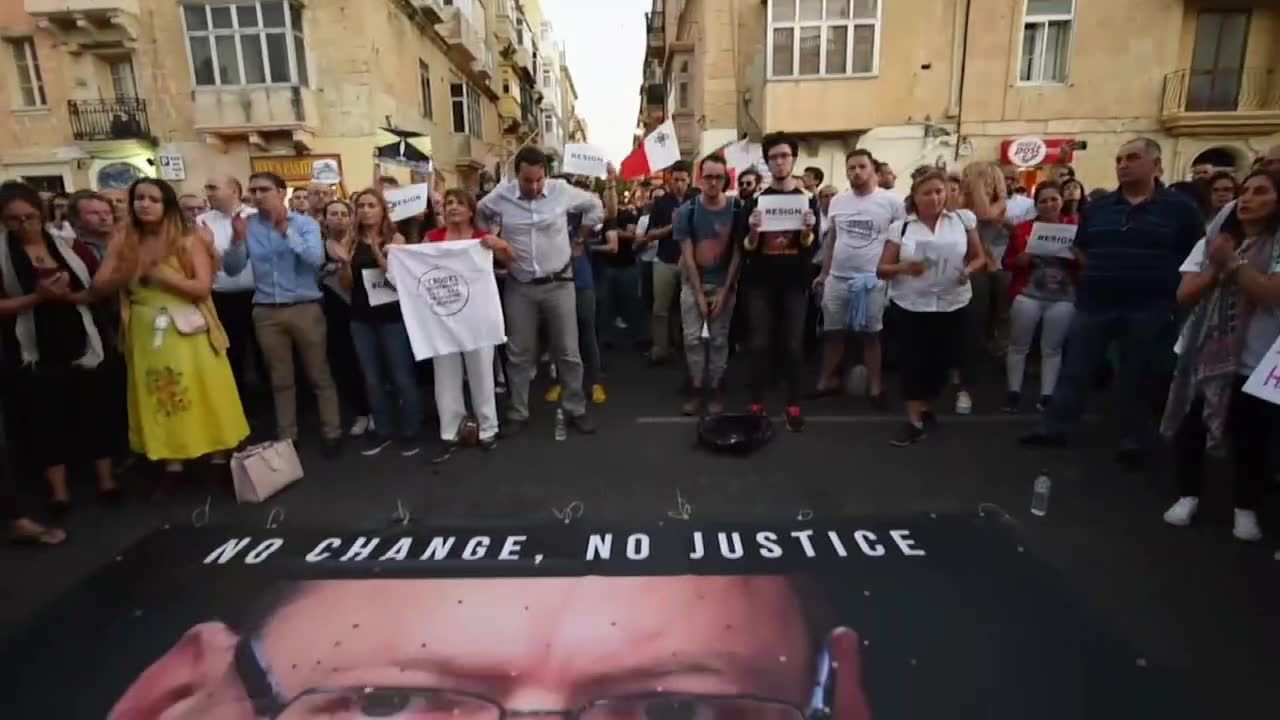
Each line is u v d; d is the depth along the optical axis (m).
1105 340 4.19
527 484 4.09
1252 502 3.27
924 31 14.26
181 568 3.21
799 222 4.68
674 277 6.90
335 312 4.93
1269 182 2.88
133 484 4.26
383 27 17.08
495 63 31.97
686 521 3.57
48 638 2.72
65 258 3.71
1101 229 4.07
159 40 15.55
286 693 2.39
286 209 4.38
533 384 6.49
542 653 2.56
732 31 15.71
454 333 4.41
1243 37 14.23
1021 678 2.39
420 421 4.87
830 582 2.98
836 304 5.47
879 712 2.25
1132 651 2.51
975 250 4.49
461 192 4.63
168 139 15.97
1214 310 3.17
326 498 3.96
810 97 14.45
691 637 2.63
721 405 5.19
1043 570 3.04
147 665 2.56
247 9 15.30
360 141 16.30
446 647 2.60
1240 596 2.84
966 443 4.66
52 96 15.77
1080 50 14.13
